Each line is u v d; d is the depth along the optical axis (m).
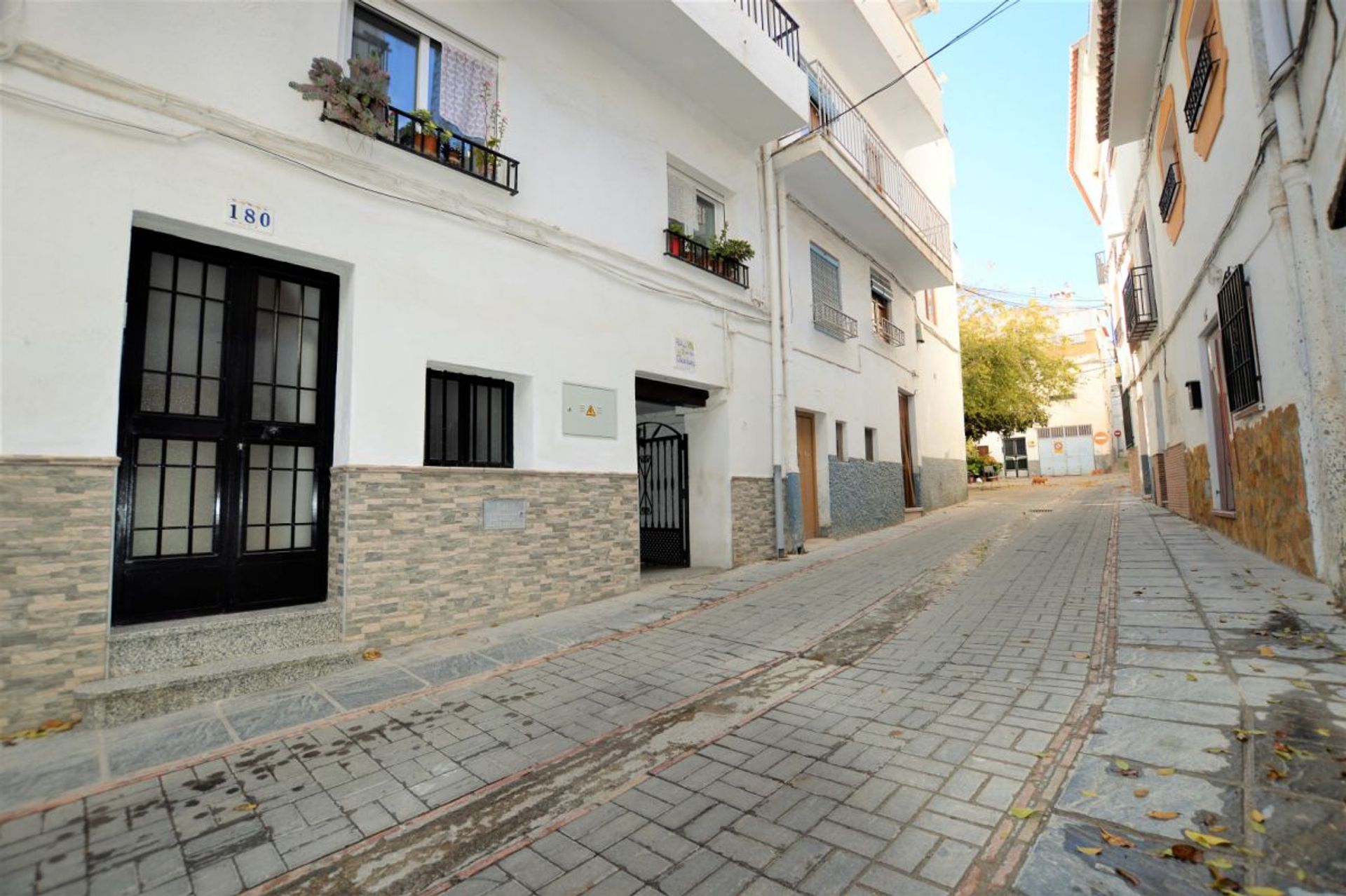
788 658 5.01
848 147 11.93
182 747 3.56
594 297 7.32
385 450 5.40
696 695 4.30
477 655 5.15
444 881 2.43
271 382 5.25
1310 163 5.07
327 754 3.50
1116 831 2.41
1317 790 2.50
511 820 2.85
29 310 3.83
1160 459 13.23
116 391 4.11
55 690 3.78
